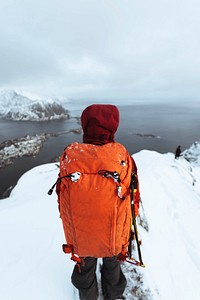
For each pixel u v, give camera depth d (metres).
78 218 1.64
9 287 2.79
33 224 4.43
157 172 9.84
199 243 4.89
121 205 1.65
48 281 2.88
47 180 12.41
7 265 3.20
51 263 3.18
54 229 4.16
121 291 2.51
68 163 1.71
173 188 8.59
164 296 2.92
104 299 2.55
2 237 3.96
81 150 1.75
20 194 11.23
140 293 2.85
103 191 1.58
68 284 2.83
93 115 1.77
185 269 3.74
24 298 2.64
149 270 3.22
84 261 2.21
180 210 6.56
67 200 1.66
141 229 4.44
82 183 1.59
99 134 1.81
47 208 5.24
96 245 1.72
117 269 2.39
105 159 1.68
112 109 1.80
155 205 6.18
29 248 3.57
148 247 3.85
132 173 1.83
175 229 5.31
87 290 2.34
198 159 35.84
